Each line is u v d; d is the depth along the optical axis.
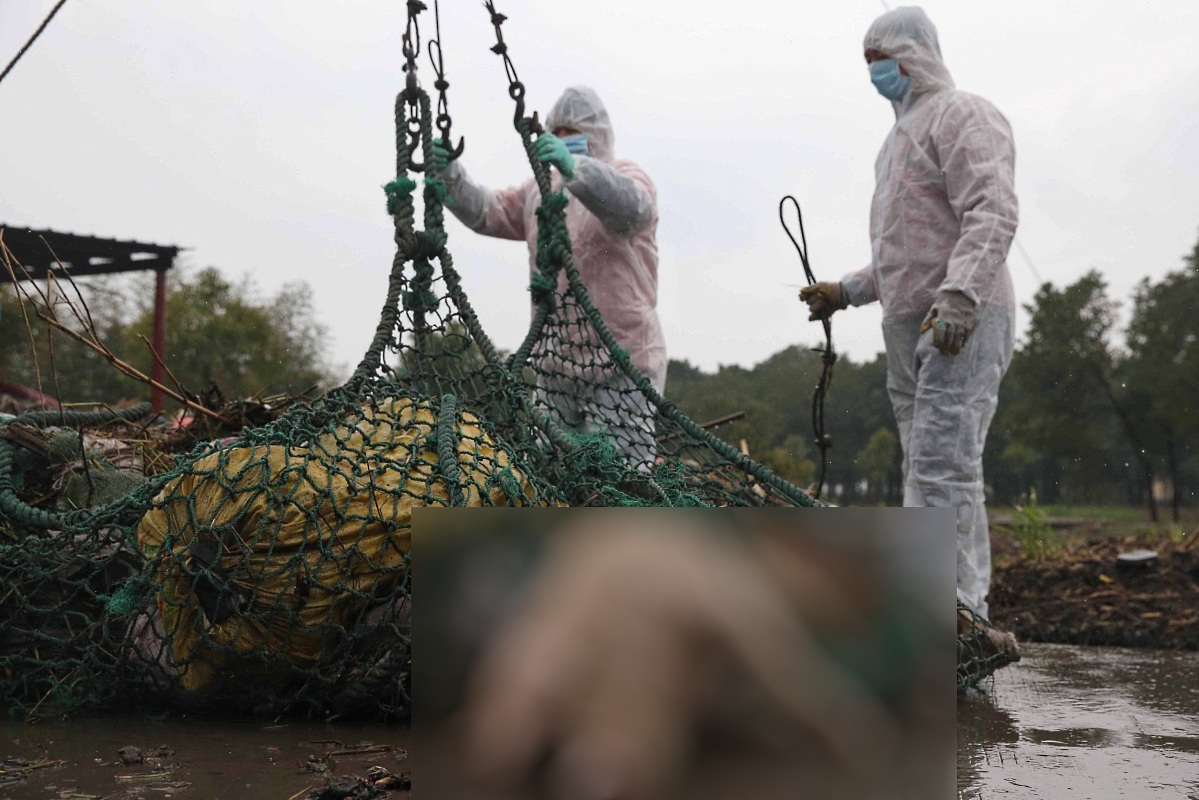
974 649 3.72
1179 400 35.78
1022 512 9.20
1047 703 3.51
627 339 5.38
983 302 4.19
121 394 22.44
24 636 3.14
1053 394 39.69
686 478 3.60
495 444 3.14
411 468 2.89
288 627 2.81
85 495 3.66
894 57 4.63
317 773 2.32
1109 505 39.09
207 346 23.16
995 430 43.44
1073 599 6.68
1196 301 36.22
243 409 4.50
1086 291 38.75
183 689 2.99
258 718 2.99
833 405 40.53
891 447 39.25
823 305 5.00
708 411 21.08
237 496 2.86
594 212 5.12
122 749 2.46
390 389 3.26
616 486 3.43
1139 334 37.69
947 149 4.42
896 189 4.58
